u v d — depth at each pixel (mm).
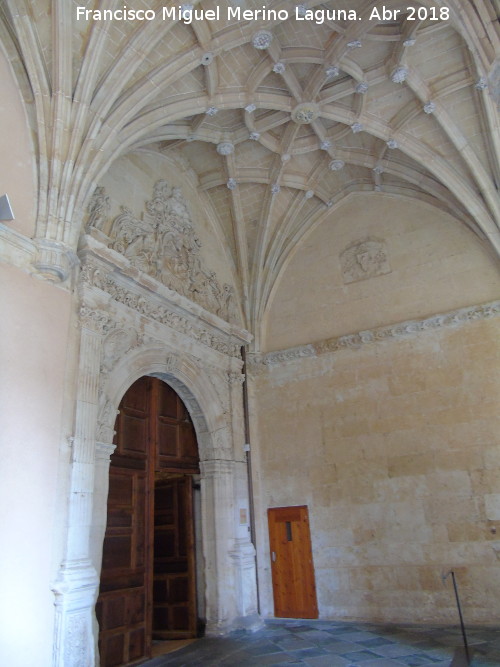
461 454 10797
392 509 11219
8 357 6902
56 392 7566
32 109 8164
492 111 10055
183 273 11844
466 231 12211
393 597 10734
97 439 8336
